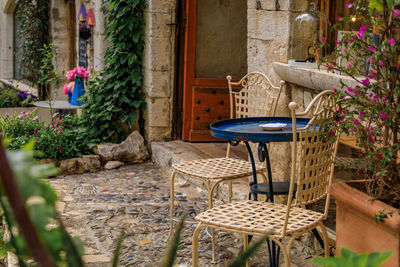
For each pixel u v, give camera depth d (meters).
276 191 2.89
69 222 4.02
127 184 5.21
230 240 3.68
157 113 6.25
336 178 3.24
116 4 6.14
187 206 4.45
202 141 6.27
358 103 2.18
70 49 9.42
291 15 3.70
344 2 3.95
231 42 6.29
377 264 0.80
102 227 3.93
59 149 5.64
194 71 6.18
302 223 2.46
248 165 3.58
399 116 2.05
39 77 9.99
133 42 6.28
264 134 2.67
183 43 6.19
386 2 2.01
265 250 3.45
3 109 8.77
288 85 3.79
